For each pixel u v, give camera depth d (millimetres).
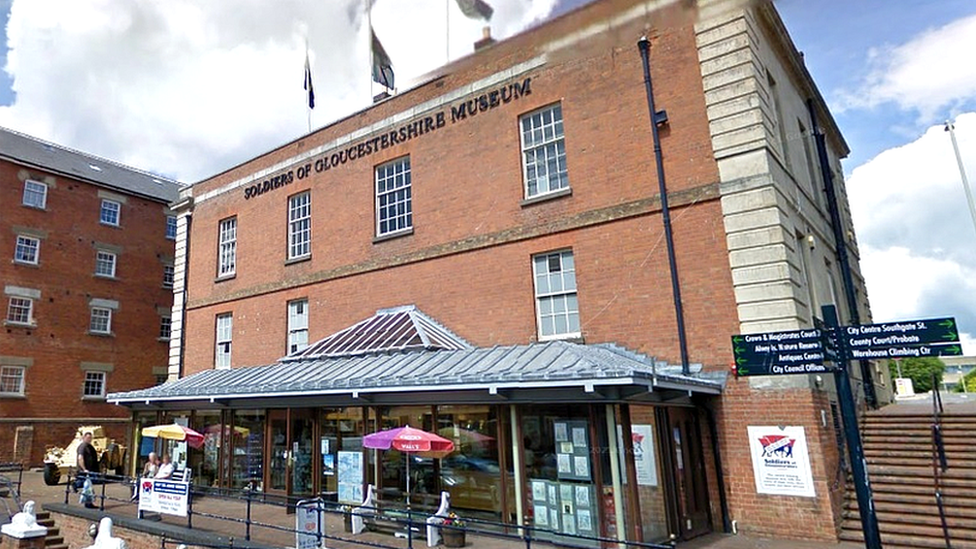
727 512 9422
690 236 10641
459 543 8609
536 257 12508
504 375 8711
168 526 10125
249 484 12203
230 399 13281
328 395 11531
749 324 9750
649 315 10797
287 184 17672
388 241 14859
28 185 24578
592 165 11953
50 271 24562
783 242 9727
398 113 15352
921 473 9375
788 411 9188
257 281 17734
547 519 8883
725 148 10484
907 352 5188
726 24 10859
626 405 8531
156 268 28703
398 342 12477
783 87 13078
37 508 13336
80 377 24672
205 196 20094
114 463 19594
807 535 8688
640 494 8844
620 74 11945
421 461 10539
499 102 13547
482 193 13414
